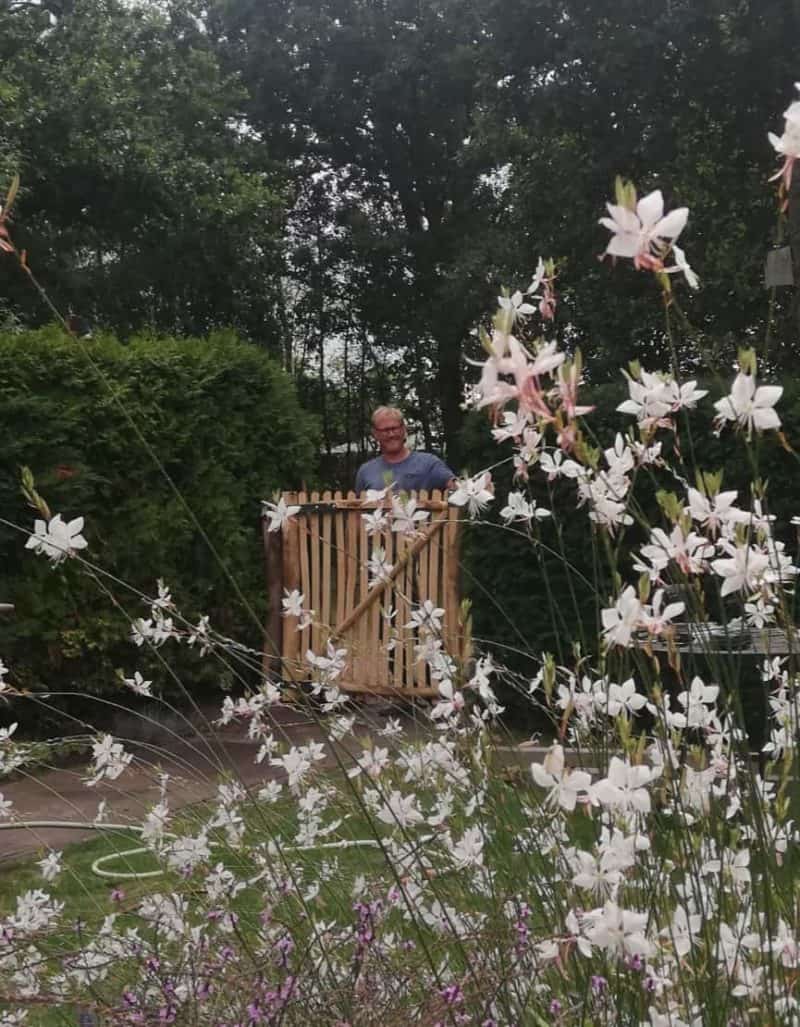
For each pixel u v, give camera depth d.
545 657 2.21
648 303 16.62
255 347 8.88
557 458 2.14
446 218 29.20
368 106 28.44
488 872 2.28
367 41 27.66
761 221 15.62
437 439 30.03
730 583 1.73
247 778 5.82
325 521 7.82
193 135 23.78
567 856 2.04
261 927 2.51
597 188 16.84
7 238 1.96
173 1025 1.99
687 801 1.94
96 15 22.52
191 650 7.95
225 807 2.86
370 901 2.44
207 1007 2.06
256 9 28.20
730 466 6.00
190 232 22.78
